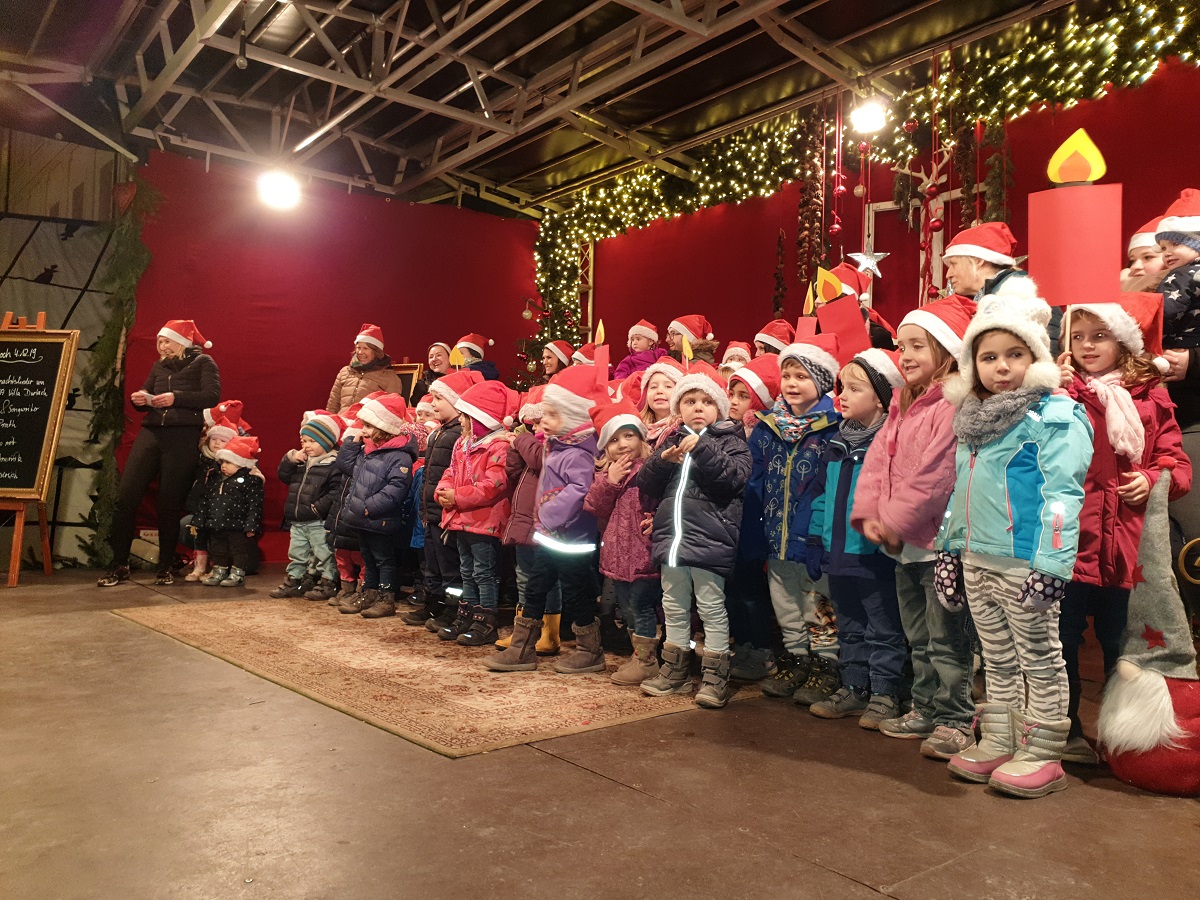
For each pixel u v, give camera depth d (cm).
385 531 508
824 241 685
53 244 714
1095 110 558
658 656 396
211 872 195
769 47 624
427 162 877
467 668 392
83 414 714
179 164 760
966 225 584
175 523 629
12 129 708
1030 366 243
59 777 254
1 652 414
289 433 811
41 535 665
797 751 282
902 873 196
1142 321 262
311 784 249
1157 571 254
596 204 905
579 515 382
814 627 347
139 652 416
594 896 184
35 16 633
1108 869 199
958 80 597
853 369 314
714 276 812
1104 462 255
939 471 270
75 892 186
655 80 667
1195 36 497
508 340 951
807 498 335
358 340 730
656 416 434
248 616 511
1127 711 250
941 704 284
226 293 782
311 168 855
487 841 211
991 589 249
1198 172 514
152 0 625
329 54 659
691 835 215
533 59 676
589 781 252
